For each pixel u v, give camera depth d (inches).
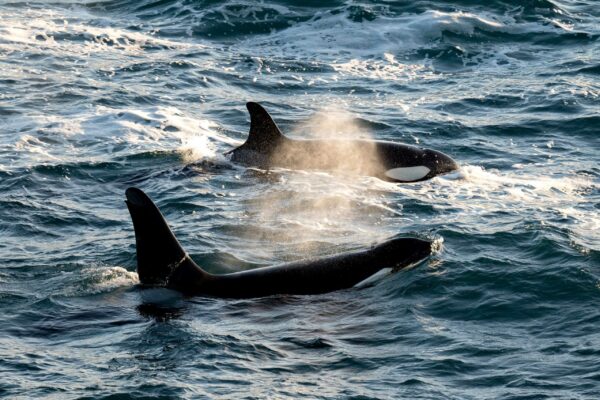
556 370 1635.1
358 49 4500.5
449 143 3316.9
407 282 2004.2
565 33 4616.1
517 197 2721.5
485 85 3988.7
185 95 3831.2
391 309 1892.2
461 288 1983.3
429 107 3720.5
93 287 1989.4
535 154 3201.3
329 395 1552.7
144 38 4643.2
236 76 4109.3
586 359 1669.5
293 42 4601.4
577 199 2694.4
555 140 3344.0
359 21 4776.1
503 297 1941.4
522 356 1691.7
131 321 1825.8
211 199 2704.2
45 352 1695.4
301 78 4119.1
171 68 4163.4
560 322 1831.9
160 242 1943.9
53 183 2827.3
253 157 3085.6
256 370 1635.1
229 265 2180.1
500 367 1651.1
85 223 2492.6
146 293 1943.9
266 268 2009.1
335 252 2262.6
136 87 3887.8
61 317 1849.2
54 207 2610.7
